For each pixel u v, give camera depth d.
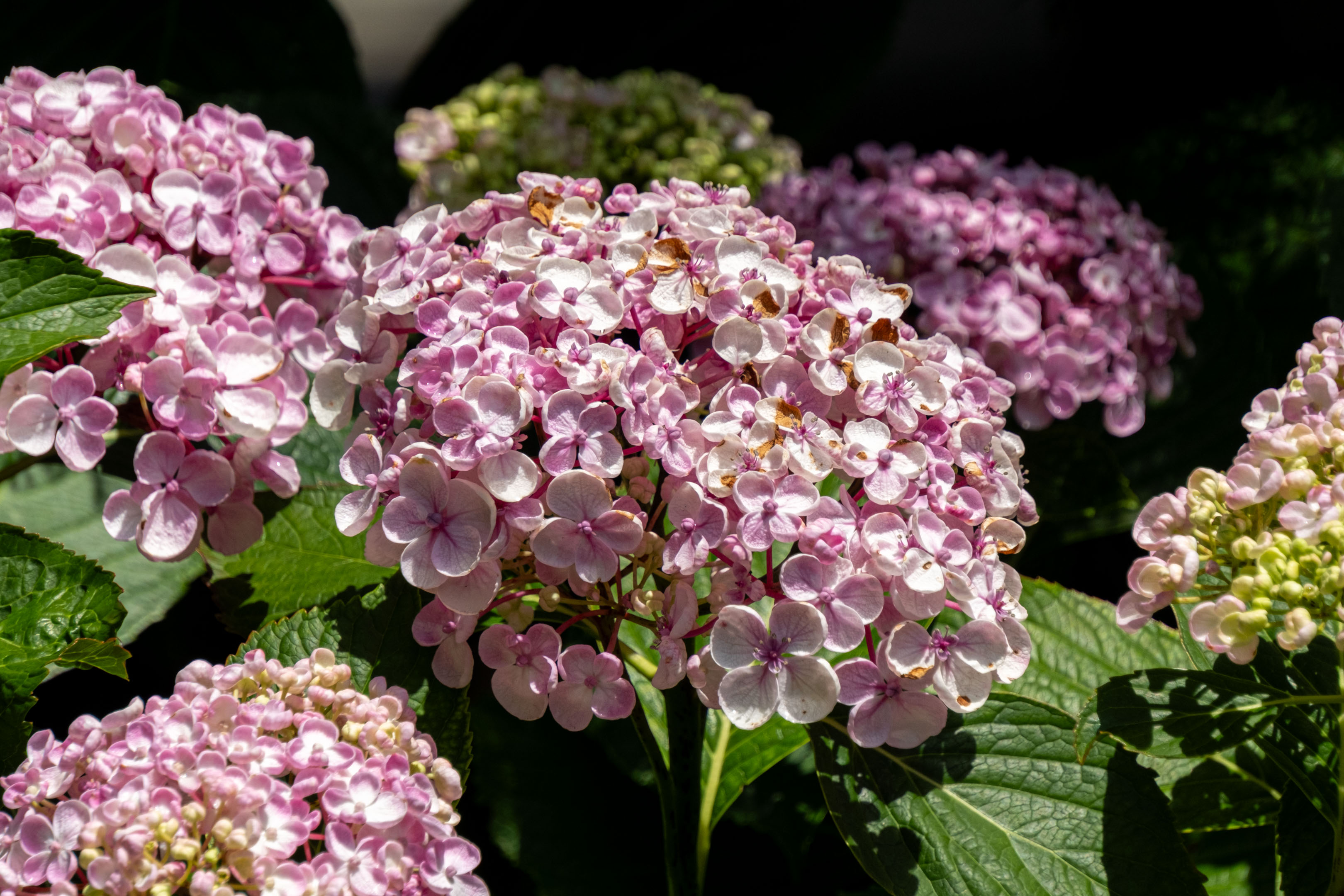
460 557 0.69
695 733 0.74
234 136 0.79
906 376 0.71
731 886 0.88
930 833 0.71
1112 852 0.70
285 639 0.73
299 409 0.75
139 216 0.75
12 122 0.75
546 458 0.69
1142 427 1.02
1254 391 1.03
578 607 0.73
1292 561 0.68
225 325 0.75
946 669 0.69
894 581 0.68
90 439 0.72
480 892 0.68
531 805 0.88
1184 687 0.70
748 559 0.68
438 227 0.74
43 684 0.85
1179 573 0.68
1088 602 0.81
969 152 0.95
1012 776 0.71
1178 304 0.93
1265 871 0.79
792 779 0.90
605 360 0.70
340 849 0.66
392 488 0.70
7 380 0.71
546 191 0.74
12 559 0.70
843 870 0.88
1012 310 0.88
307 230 0.79
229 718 0.68
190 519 0.73
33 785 0.67
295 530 0.80
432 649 0.73
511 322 0.71
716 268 0.72
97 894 0.65
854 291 0.73
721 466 0.69
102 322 0.69
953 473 0.70
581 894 0.85
